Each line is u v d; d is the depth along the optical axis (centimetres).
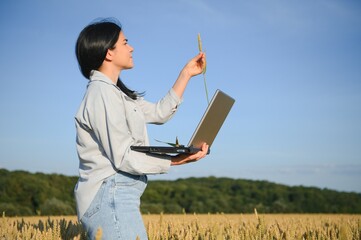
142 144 330
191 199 5816
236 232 496
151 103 384
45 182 5131
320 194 6256
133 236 300
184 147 303
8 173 5159
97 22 334
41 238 379
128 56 336
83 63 330
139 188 316
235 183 7169
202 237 465
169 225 594
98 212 299
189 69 380
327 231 575
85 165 314
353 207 5866
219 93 320
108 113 299
